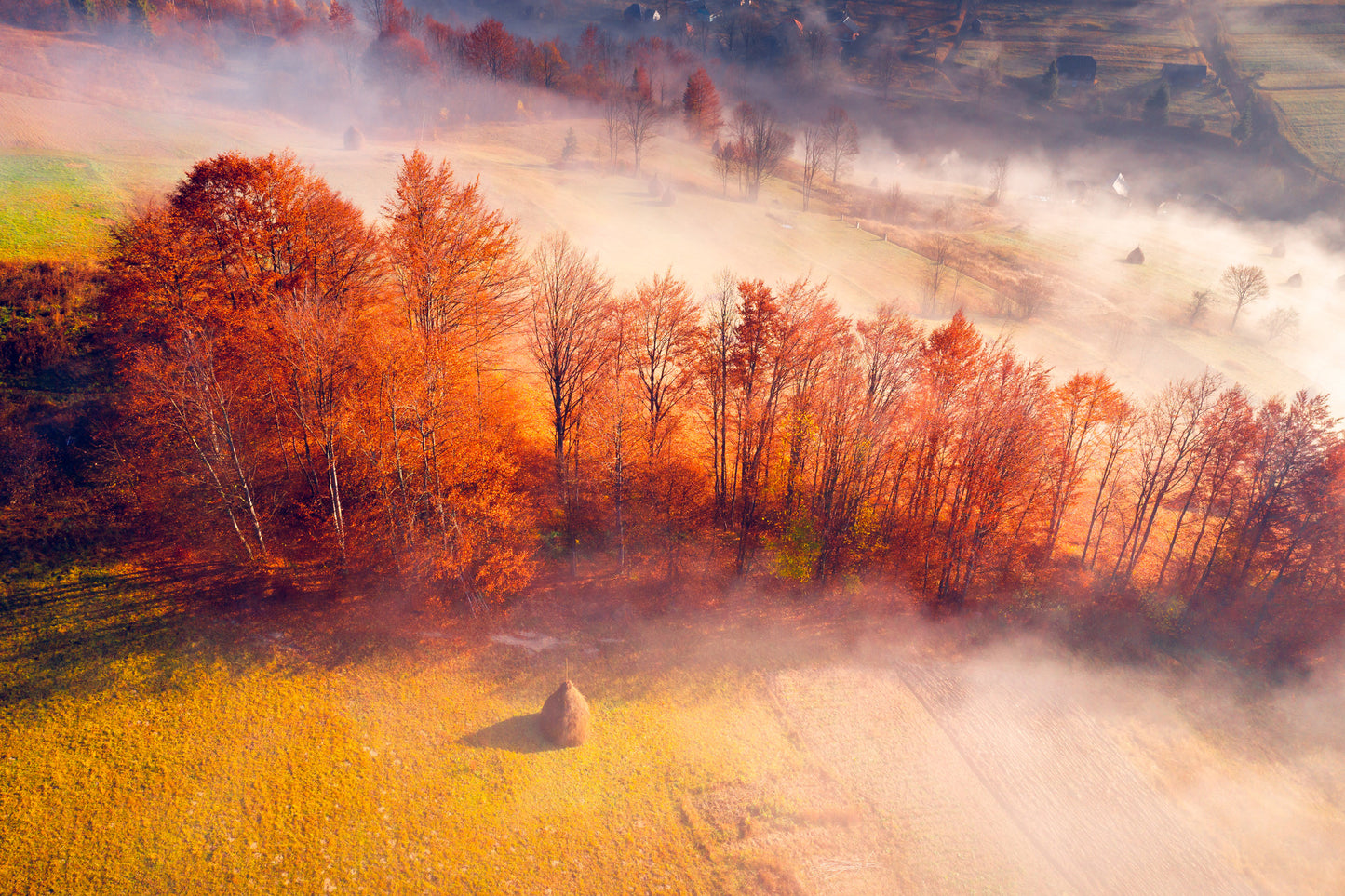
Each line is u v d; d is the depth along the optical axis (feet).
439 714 107.24
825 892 93.35
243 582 119.24
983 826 105.29
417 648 116.26
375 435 116.57
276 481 134.31
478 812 94.79
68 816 85.20
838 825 102.06
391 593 123.54
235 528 122.72
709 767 107.24
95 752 92.12
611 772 104.12
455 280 136.56
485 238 141.08
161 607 112.06
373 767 97.60
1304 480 139.74
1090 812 109.70
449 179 136.87
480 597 124.47
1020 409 134.62
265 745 97.09
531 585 133.28
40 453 126.72
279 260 133.08
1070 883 99.19
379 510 123.24
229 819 88.07
